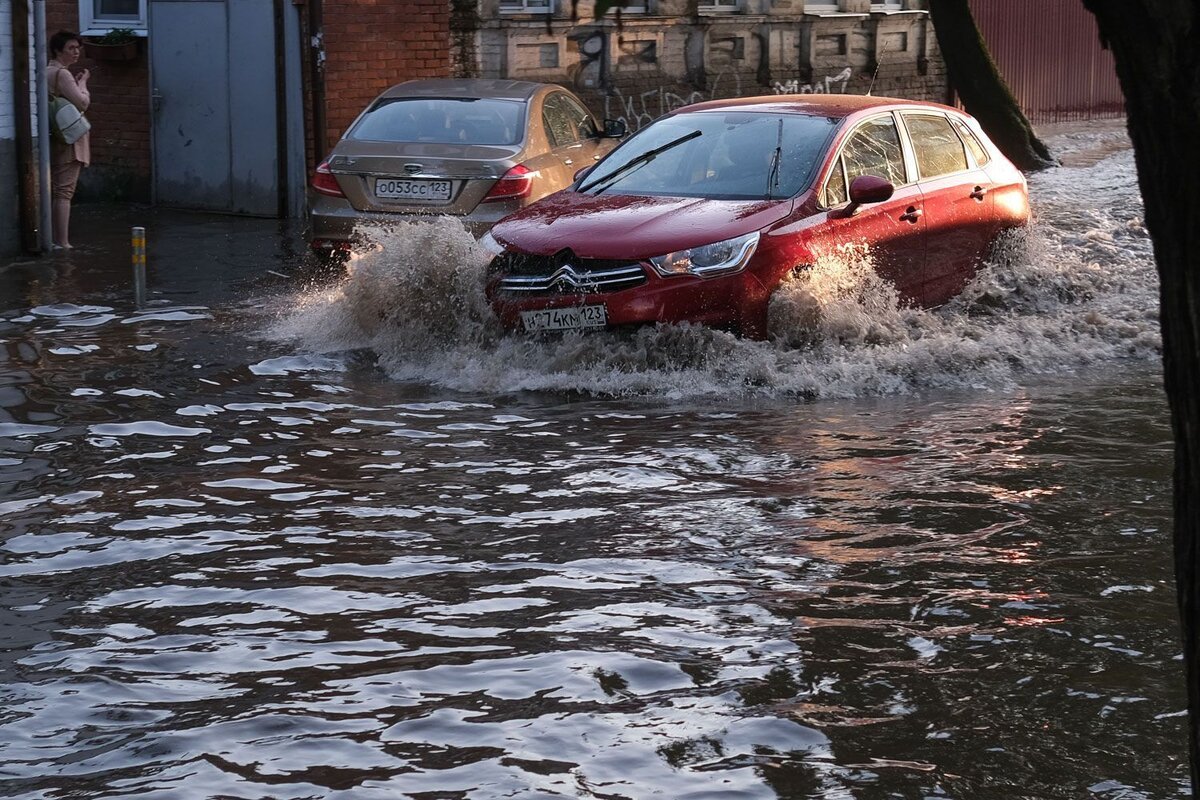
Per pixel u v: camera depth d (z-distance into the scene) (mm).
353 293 11258
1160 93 2357
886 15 29594
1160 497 7332
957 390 9898
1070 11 33219
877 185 10859
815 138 11461
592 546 6566
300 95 19859
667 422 8938
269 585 6066
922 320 11414
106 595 5965
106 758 4422
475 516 7043
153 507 7207
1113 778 4270
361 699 4879
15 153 15969
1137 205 19562
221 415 9141
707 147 11617
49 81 16453
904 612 5703
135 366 10547
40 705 4840
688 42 25953
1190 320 2455
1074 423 8945
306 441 8508
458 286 10844
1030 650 5297
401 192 14133
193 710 4797
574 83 24125
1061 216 18141
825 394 9703
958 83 26125
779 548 6520
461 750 4465
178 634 5516
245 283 14445
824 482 7602
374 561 6379
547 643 5387
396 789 4191
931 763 4367
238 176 20328
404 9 21469
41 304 13070
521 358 10328
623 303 10180
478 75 22516
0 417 9031
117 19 21656
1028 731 4598
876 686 4965
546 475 7766
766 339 10414
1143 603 5805
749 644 5359
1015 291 12602
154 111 20844
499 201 13930
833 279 10766
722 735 4566
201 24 20312
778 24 27406
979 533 6734
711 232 10336
